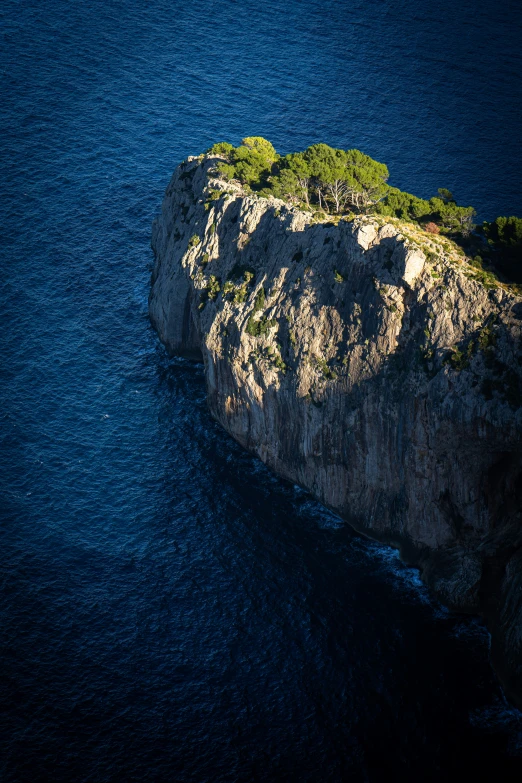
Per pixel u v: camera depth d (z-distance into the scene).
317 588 94.69
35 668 87.00
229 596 93.81
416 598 93.69
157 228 132.12
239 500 103.31
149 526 100.50
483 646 89.25
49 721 82.94
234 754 81.31
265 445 105.50
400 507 95.88
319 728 83.06
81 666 87.50
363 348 94.44
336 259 97.81
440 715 83.75
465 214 105.94
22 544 98.00
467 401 87.06
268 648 89.38
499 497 90.62
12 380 116.06
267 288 103.31
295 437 101.50
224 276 109.06
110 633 90.38
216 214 111.44
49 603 92.69
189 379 117.81
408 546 96.69
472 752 81.00
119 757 80.75
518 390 85.94
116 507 102.31
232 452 108.81
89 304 127.75
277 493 104.31
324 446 98.69
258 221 107.06
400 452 93.06
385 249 94.00
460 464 90.38
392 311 92.56
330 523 101.19
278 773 79.94
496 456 89.62
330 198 112.88
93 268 133.62
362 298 95.19
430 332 90.44
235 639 90.12
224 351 105.00
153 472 106.19
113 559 97.12
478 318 89.00
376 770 79.94
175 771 80.00
